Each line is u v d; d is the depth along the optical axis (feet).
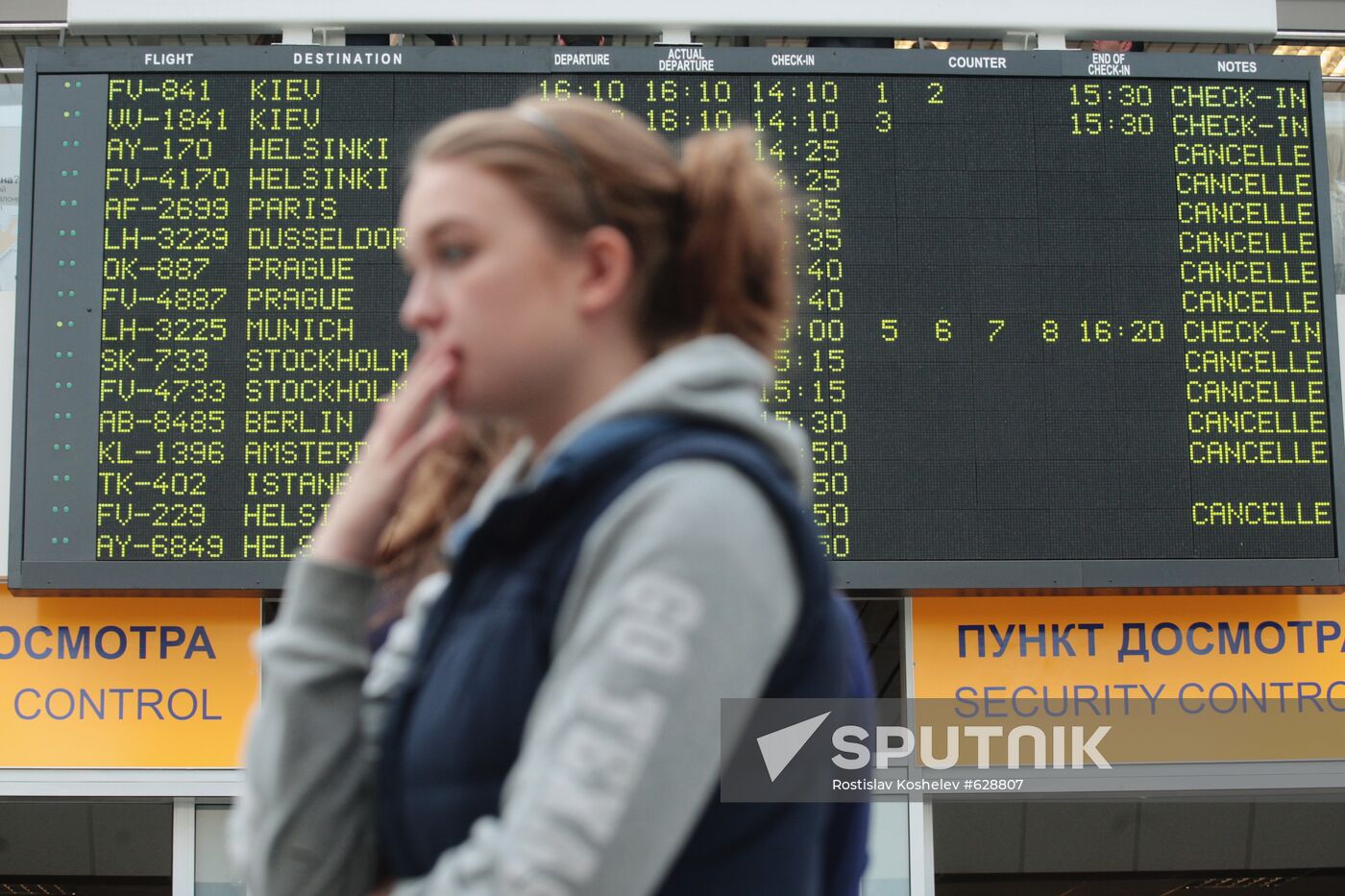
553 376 11.05
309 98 67.51
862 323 67.00
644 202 11.14
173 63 67.56
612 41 79.00
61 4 82.38
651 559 9.34
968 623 70.79
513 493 10.06
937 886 129.08
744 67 68.33
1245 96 70.08
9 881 125.29
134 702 69.31
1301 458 67.82
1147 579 66.54
